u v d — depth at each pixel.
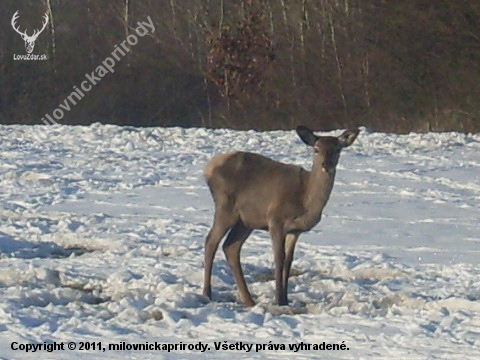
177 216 29.44
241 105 70.94
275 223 20.02
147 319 19.09
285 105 70.69
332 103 70.50
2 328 18.09
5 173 36.25
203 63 74.38
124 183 34.66
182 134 46.22
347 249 25.34
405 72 70.50
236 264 20.59
